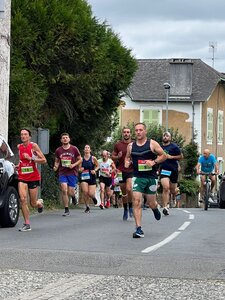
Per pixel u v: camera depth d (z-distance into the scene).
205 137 62.09
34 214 23.78
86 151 25.89
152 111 61.94
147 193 16.17
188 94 60.81
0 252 13.16
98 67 30.47
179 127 61.22
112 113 35.28
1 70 23.31
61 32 28.81
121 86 33.69
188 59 60.97
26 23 27.66
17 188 18.66
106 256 12.75
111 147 50.62
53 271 11.27
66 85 30.48
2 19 23.17
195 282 10.56
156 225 18.84
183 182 53.75
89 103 31.78
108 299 9.36
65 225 19.14
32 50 28.41
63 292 9.71
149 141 15.64
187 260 12.41
